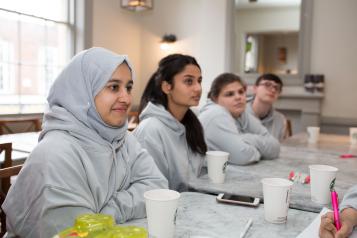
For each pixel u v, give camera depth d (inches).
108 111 41.1
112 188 42.4
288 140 109.4
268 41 184.9
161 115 62.8
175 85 61.0
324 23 176.2
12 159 72.7
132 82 43.3
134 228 26.1
